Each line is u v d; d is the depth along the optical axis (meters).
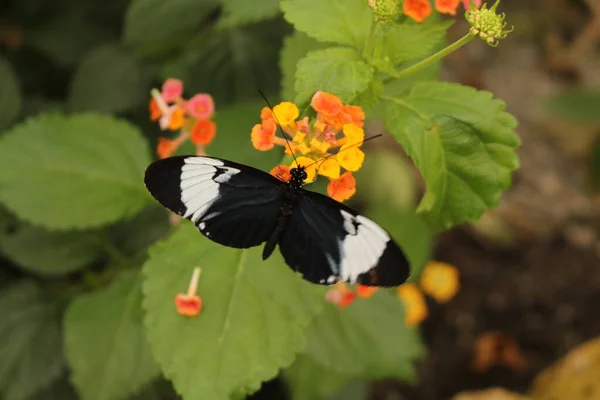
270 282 0.50
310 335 0.58
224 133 0.56
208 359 0.49
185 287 0.50
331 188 0.48
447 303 0.84
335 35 0.50
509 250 0.88
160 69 0.66
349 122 0.47
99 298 0.56
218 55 0.64
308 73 0.48
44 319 0.59
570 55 0.98
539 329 0.83
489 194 0.50
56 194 0.55
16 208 0.55
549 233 0.89
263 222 0.47
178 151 0.56
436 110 0.49
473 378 0.81
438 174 0.50
